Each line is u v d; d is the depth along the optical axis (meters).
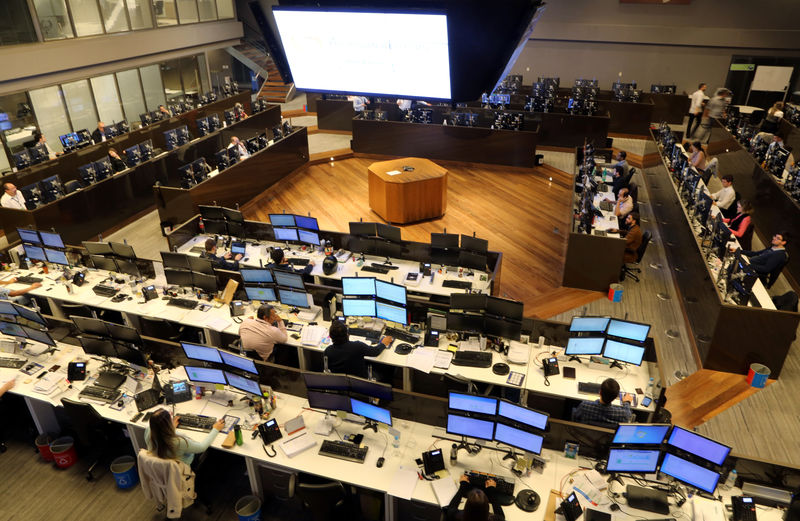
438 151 13.77
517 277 8.69
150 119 13.53
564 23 17.50
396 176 10.45
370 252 7.79
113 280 7.37
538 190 12.23
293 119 17.47
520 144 13.03
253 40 19.28
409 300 6.14
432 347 5.88
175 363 5.59
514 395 5.50
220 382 5.13
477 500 3.48
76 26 12.95
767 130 12.79
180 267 7.21
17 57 11.38
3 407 6.02
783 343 6.12
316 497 4.23
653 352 5.36
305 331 6.14
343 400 4.76
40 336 5.73
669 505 4.15
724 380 6.40
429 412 4.84
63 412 5.70
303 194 12.09
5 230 9.02
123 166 11.21
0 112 11.55
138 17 14.77
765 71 16.36
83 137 11.54
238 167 10.89
